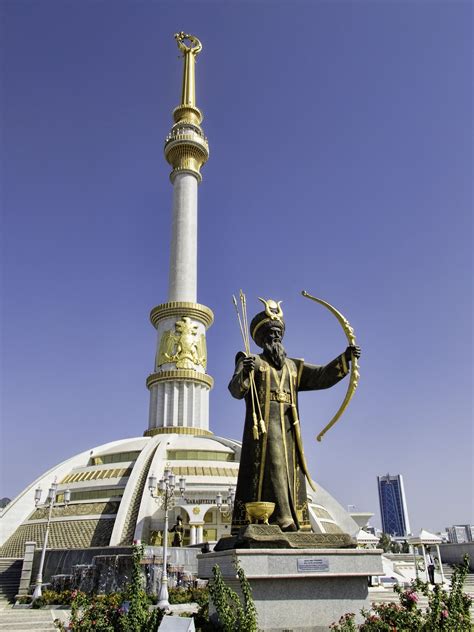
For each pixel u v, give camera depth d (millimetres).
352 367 12141
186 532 42938
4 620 22578
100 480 47562
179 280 61531
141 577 10633
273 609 9742
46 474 51250
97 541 41125
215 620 10508
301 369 12898
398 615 9578
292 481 11602
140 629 9531
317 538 10727
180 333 58281
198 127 69250
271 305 13055
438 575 39188
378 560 10539
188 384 57219
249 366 11531
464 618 9461
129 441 56031
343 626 9258
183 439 52438
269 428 11711
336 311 12594
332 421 12312
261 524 10609
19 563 39344
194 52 75438
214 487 43719
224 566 10414
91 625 10289
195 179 67250
